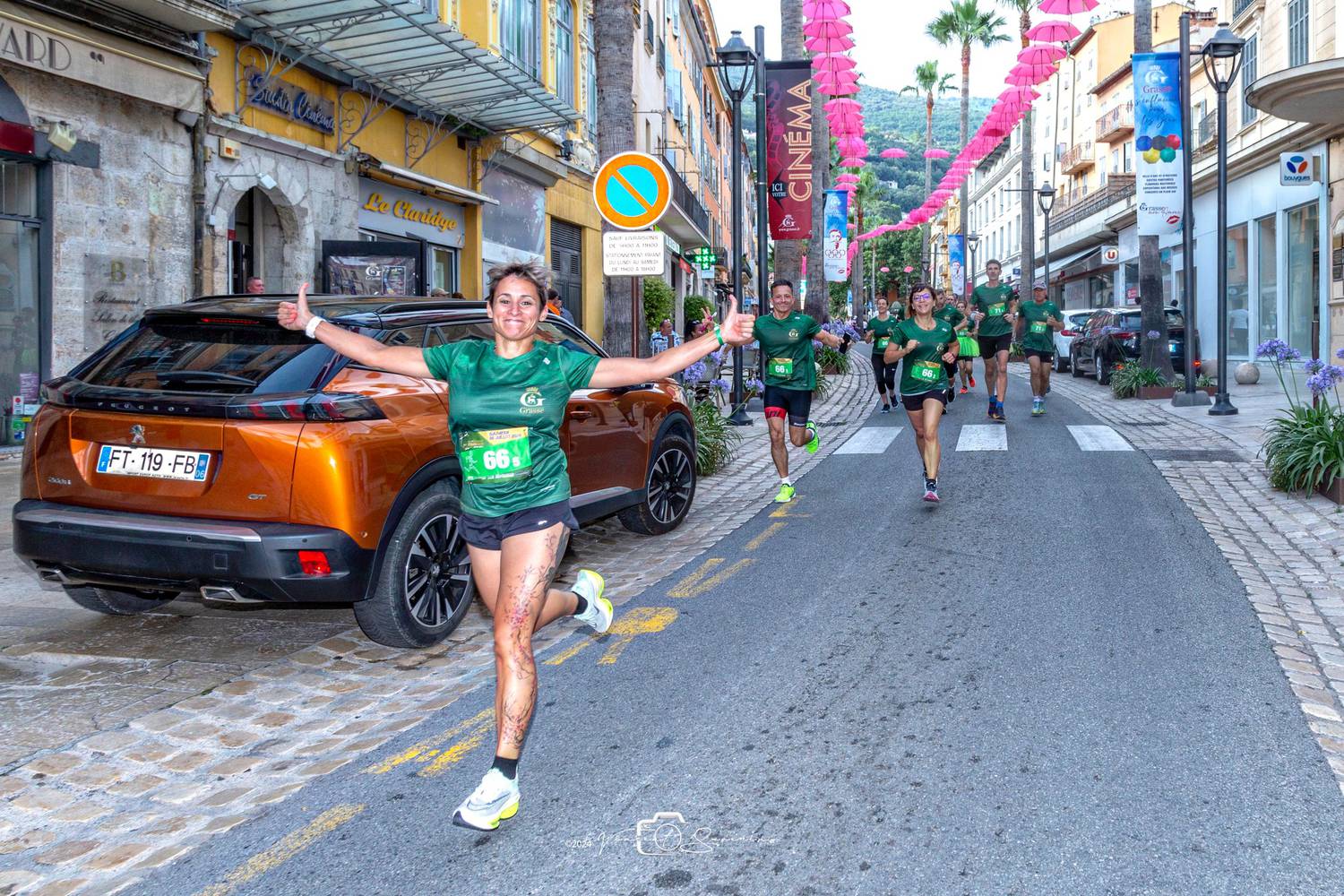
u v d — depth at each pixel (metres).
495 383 3.45
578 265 26.33
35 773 4.05
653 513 8.16
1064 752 3.94
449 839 3.43
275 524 4.80
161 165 12.26
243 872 3.26
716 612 6.01
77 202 11.24
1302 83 14.88
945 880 3.06
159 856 3.39
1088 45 49.88
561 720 4.42
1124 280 40.59
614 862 3.23
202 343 5.26
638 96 30.50
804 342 9.41
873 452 12.69
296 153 14.42
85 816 3.70
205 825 3.61
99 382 5.17
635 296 13.11
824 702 4.52
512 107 17.72
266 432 4.83
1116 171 46.06
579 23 24.81
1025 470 10.78
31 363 11.05
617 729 4.30
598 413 7.20
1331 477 8.59
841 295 91.56
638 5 30.23
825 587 6.48
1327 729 4.12
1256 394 18.47
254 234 14.62
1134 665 4.91
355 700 4.83
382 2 12.35
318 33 13.54
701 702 4.58
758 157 16.97
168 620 6.09
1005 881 3.05
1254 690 4.56
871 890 3.02
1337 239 21.83
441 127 18.30
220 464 4.86
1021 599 6.09
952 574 6.69
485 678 5.06
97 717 4.60
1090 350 24.06
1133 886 3.01
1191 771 3.75
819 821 3.45
